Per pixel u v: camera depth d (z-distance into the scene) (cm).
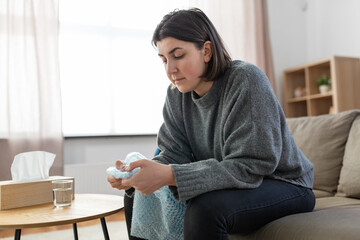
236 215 88
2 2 296
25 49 298
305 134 177
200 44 104
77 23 344
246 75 102
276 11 423
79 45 350
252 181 94
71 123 349
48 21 309
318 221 92
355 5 371
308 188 110
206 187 89
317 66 384
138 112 374
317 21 420
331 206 129
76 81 350
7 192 120
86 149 329
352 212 102
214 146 114
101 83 358
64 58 345
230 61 112
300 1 436
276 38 421
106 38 357
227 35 381
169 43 101
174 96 128
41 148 300
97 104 357
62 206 120
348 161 152
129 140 347
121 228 247
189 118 124
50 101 305
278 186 101
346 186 148
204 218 84
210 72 106
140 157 112
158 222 110
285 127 107
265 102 99
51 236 227
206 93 110
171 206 104
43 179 135
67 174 307
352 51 376
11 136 292
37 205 126
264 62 393
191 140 126
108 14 357
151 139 358
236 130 98
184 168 92
